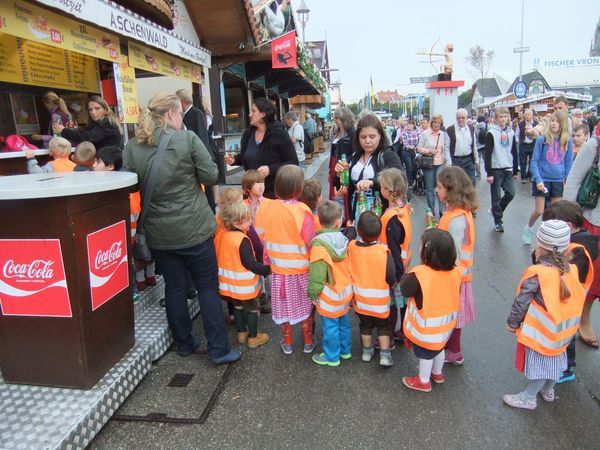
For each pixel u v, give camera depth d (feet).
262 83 55.77
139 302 12.82
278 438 8.54
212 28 28.50
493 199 23.70
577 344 11.97
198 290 11.02
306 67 50.11
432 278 9.38
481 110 151.12
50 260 8.28
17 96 19.02
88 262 8.61
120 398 9.34
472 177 27.22
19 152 15.31
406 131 37.58
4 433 7.60
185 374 10.75
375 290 10.57
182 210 10.25
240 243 11.35
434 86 55.26
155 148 10.03
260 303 14.58
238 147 46.24
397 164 12.82
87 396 8.64
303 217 11.08
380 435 8.58
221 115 35.04
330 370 10.96
